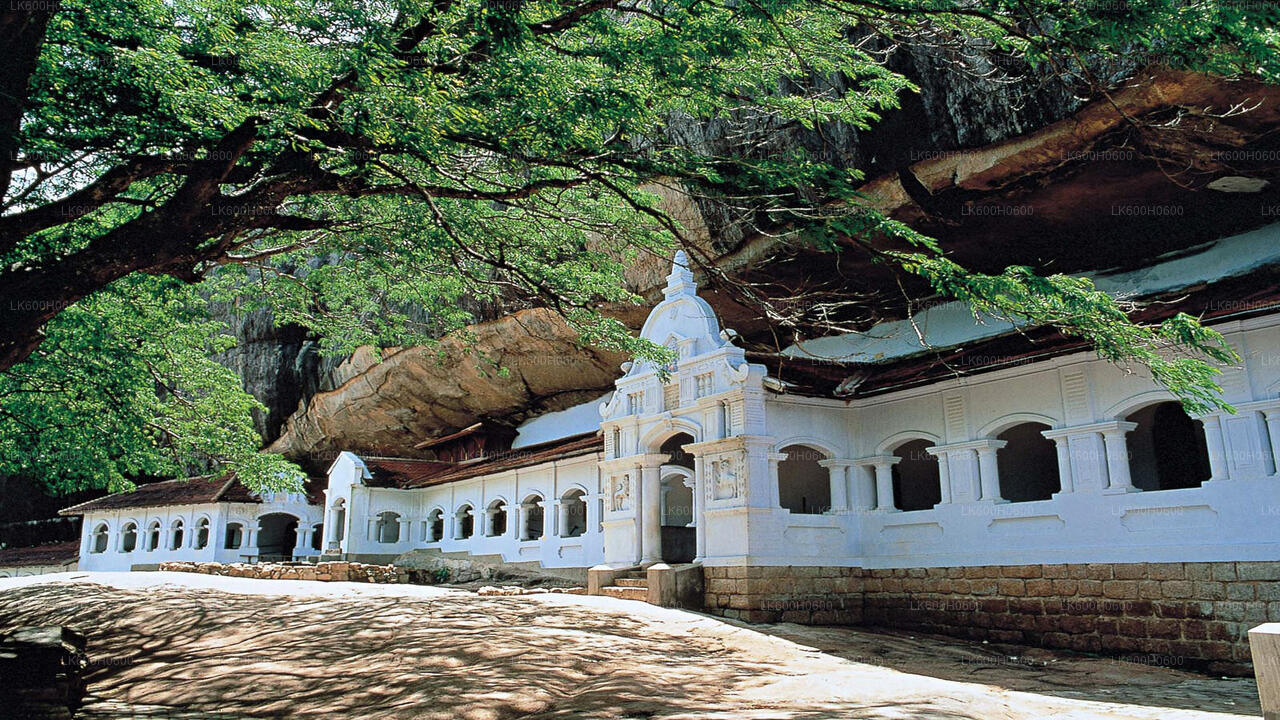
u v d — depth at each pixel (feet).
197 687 31.30
